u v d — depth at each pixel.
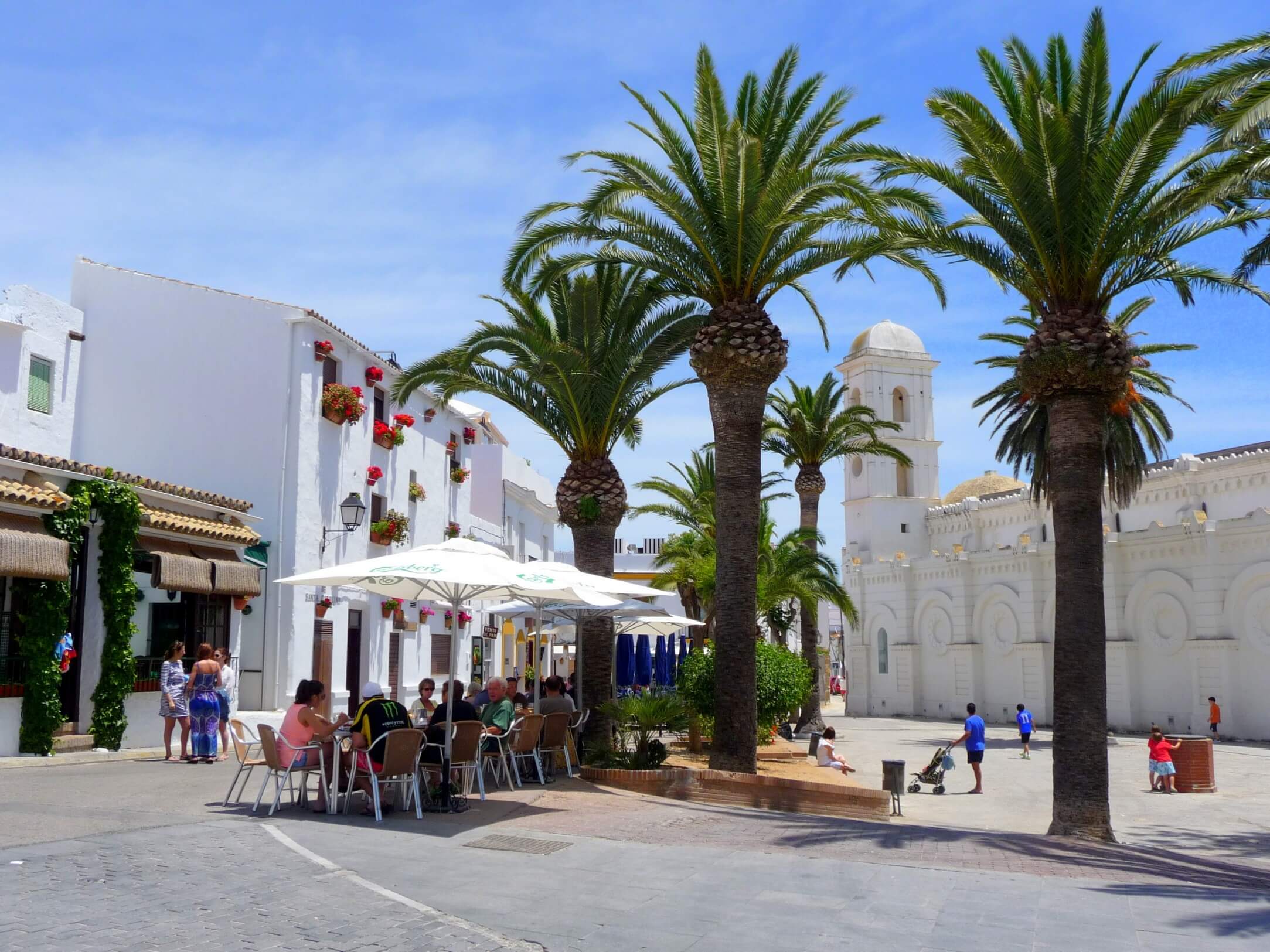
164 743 17.22
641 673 32.84
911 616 55.47
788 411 37.00
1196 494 48.22
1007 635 48.84
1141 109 13.98
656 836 10.31
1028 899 7.75
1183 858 12.27
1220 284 18.09
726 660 17.08
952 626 52.09
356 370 26.83
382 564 11.44
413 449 31.00
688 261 17.64
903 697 55.16
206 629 20.25
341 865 8.19
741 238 17.00
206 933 6.11
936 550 64.94
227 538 19.98
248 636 22.62
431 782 12.58
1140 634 41.84
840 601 34.31
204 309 24.00
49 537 15.10
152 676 18.36
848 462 68.19
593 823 10.99
